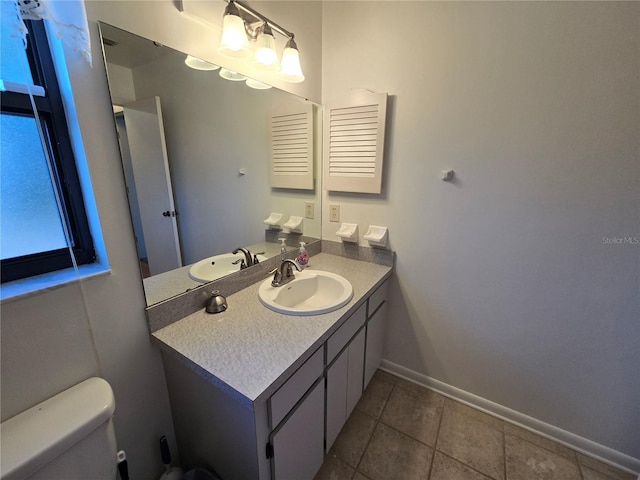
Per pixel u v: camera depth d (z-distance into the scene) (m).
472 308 1.51
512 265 1.36
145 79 0.90
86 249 0.88
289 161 1.57
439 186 1.45
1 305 0.68
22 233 0.77
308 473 1.13
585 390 1.32
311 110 1.64
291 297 1.40
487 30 1.20
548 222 1.24
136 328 0.97
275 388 0.80
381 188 1.60
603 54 1.03
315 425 1.11
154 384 1.06
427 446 1.40
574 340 1.29
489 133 1.28
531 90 1.17
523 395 1.47
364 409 1.61
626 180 1.07
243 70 1.20
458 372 1.63
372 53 1.48
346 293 1.29
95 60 0.78
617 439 1.29
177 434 1.16
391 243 1.66
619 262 1.14
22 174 0.75
